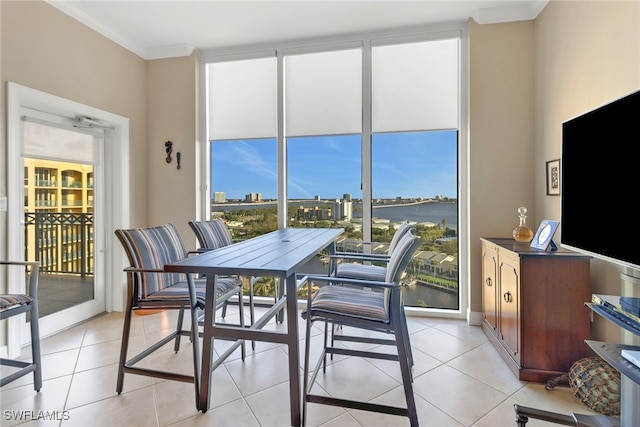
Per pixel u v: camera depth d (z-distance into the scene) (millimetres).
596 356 1913
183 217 3562
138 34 3236
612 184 1386
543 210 2648
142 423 1607
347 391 1892
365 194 3256
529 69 2809
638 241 1222
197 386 1733
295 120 3416
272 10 2836
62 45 2668
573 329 1943
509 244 2430
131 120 3396
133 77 3424
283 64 3422
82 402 1772
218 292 2068
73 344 2498
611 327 1845
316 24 3064
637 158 1231
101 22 2984
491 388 1919
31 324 1875
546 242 2139
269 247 2006
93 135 3131
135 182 3451
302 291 3525
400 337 1541
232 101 3570
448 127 3082
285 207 3475
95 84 2973
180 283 2152
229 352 1959
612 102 1389
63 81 2676
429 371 2109
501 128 2867
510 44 2838
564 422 1188
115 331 2758
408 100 3158
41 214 2652
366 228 3266
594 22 1965
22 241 2445
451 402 1786
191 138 3541
